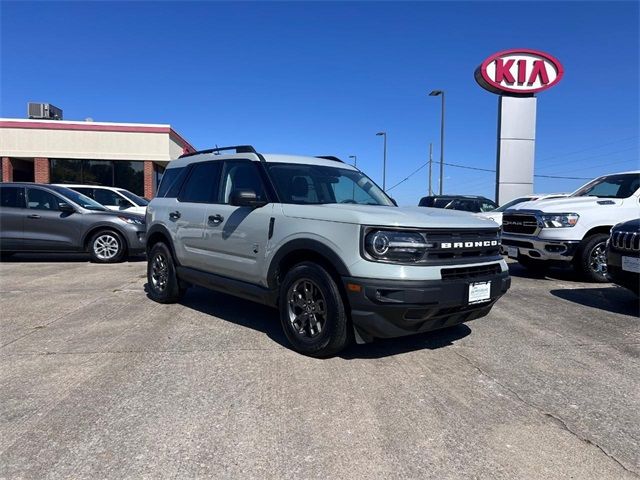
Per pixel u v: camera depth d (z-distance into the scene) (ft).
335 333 13.38
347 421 10.32
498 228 15.33
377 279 12.55
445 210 16.01
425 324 13.26
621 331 17.38
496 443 9.51
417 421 10.36
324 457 8.95
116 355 14.35
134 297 22.52
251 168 17.08
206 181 19.17
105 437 9.59
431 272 12.77
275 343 15.55
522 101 57.57
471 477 8.38
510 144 57.77
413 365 13.69
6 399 11.29
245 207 16.52
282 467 8.62
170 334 16.49
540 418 10.59
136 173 75.20
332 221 13.62
